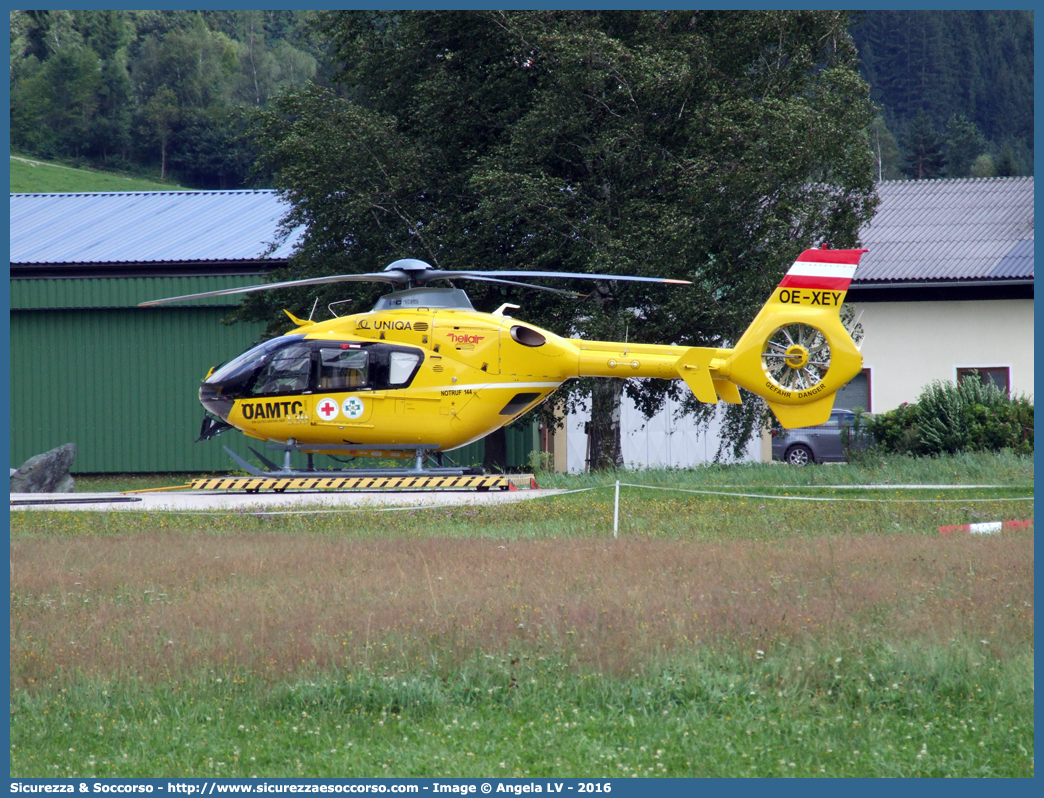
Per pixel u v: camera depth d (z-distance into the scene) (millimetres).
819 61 87312
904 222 124062
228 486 66562
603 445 88750
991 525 48875
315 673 27328
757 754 22734
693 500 63188
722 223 77812
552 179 79438
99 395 114875
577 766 22344
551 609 32125
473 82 85938
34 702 26422
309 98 83625
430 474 67312
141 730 24422
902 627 30016
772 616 31031
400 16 87875
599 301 85125
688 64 80875
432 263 81875
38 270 114125
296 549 45719
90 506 63469
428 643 29094
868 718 24422
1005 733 23703
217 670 27859
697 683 25984
